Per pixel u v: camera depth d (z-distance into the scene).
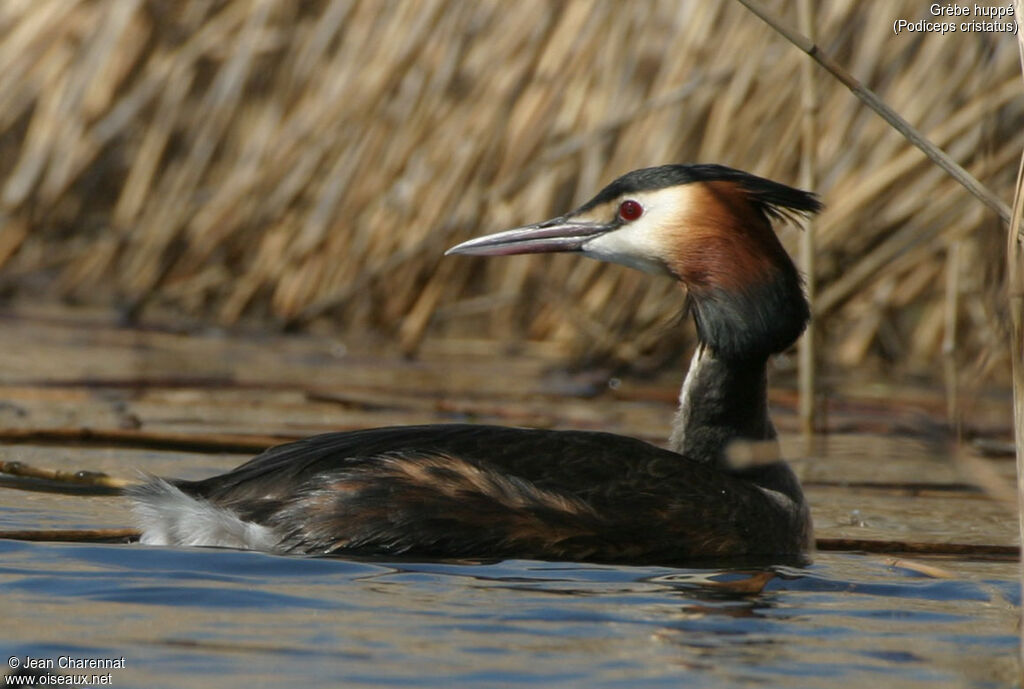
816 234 16.31
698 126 17.08
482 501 8.52
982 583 8.36
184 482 8.84
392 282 19.09
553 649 6.57
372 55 18.80
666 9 17.22
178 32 20.33
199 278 20.52
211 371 16.72
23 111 21.22
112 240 20.94
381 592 7.49
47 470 10.80
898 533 10.19
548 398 15.92
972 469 9.82
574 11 17.66
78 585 7.36
